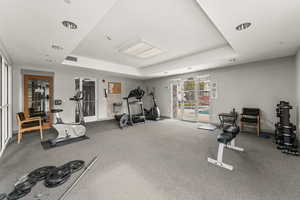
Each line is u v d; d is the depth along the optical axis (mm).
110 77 6707
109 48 3707
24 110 4309
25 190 1595
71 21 1831
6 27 1965
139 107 8062
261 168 2100
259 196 1518
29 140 3525
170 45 3521
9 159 2455
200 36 3012
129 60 4973
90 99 6023
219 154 2213
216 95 5047
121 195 1547
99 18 1767
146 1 1867
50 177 1838
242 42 2627
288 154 2584
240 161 2332
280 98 3727
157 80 7363
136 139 3586
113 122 6016
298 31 2180
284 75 3652
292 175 1903
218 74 4969
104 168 2133
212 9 1616
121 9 2035
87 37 3023
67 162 2334
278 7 1574
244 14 1717
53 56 3352
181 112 6328
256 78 4117
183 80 6141
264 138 3547
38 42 2516
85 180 1822
